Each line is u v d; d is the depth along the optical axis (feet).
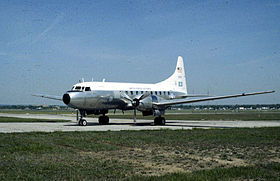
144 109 89.10
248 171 27.66
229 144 45.68
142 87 98.89
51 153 36.99
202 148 41.86
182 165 31.07
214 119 140.26
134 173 27.50
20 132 61.98
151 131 65.82
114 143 46.34
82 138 51.29
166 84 108.58
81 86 84.89
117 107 92.27
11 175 25.94
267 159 34.37
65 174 26.63
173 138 52.70
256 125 93.15
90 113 90.33
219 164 31.63
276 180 24.89
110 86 90.12
